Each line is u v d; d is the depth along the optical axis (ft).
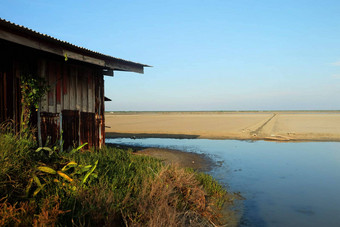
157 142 56.49
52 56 27.84
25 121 24.47
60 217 12.46
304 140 60.13
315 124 105.40
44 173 15.83
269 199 22.12
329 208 20.11
